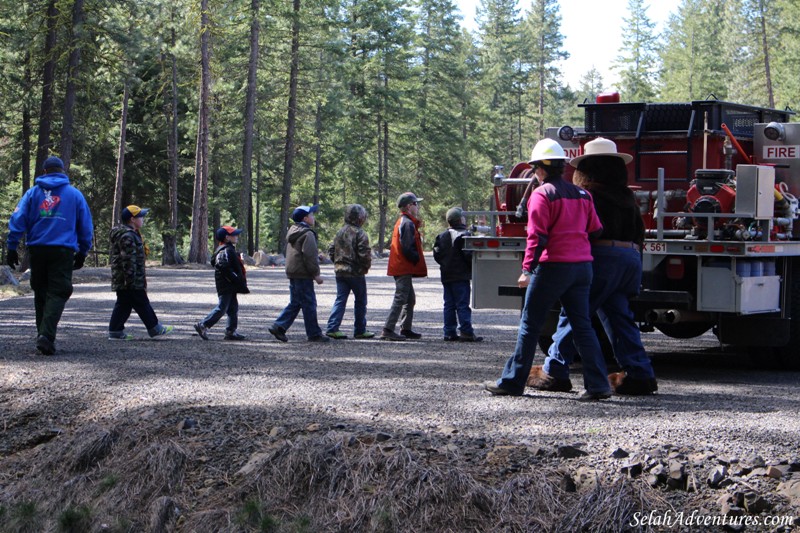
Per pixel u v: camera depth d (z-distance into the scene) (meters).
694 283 8.73
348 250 12.18
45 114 28.86
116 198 38.34
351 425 6.09
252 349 10.57
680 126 10.41
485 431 5.91
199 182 39.31
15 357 9.48
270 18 45.66
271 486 5.35
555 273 7.02
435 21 73.31
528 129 98.38
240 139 46.88
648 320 9.10
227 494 5.42
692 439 5.61
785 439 5.59
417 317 16.06
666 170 10.40
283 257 44.88
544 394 7.46
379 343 11.65
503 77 94.12
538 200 6.92
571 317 7.20
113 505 5.54
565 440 5.62
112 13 29.27
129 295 11.42
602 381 7.15
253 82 41.91
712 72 89.56
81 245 10.01
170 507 5.36
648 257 8.80
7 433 6.80
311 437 5.71
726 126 10.20
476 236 10.25
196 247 39.34
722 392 7.75
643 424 6.07
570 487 5.01
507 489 4.97
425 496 4.99
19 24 28.75
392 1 63.44
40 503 5.68
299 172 56.25
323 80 50.03
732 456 5.21
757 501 4.69
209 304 18.45
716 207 8.81
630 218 7.45
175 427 6.27
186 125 43.47
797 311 9.36
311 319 11.70
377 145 66.94
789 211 9.20
